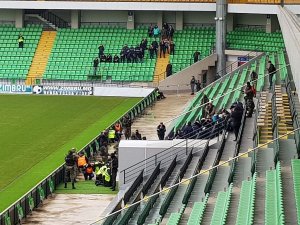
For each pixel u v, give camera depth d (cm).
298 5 11569
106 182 6375
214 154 6191
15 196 6109
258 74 9238
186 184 5462
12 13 12519
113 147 7675
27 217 5547
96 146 7381
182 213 4662
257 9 11556
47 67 11856
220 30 11506
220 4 11469
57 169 6334
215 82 10338
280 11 10131
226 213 4284
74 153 6562
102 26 12531
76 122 9275
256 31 11981
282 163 4838
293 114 5878
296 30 6456
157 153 6338
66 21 12594
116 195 6122
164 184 5653
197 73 11488
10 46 12200
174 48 11894
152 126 8881
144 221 4753
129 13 12350
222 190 5072
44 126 9006
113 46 12119
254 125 6375
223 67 11544
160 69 11625
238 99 7806
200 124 6962
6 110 10038
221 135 6538
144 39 11900
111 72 11625
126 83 11488
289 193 4216
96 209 5778
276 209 3944
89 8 12094
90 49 12088
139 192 5306
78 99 10988
